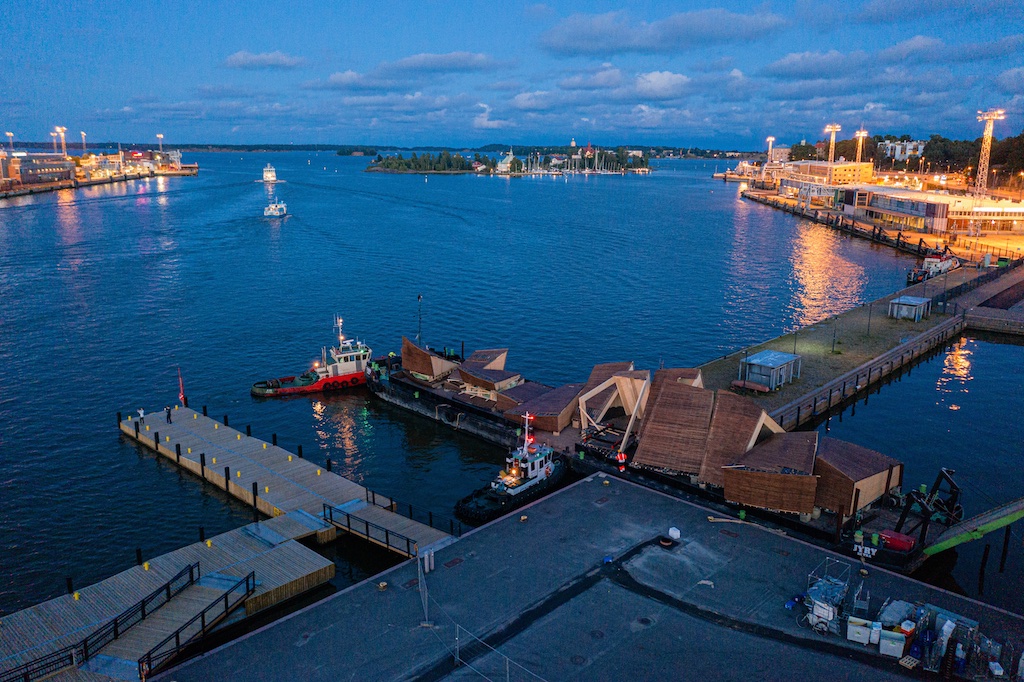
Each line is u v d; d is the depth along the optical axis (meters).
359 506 66.50
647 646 43.12
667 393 72.94
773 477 59.12
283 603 52.69
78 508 69.75
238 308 149.50
